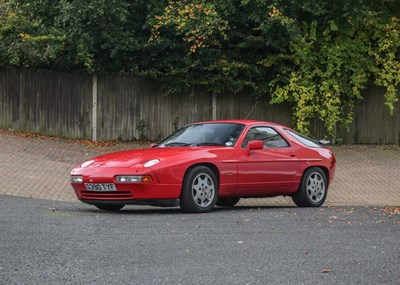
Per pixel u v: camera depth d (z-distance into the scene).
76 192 10.93
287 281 5.84
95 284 5.72
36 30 22.75
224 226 8.90
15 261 6.58
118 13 21.25
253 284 5.73
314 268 6.33
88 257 6.79
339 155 21.28
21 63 22.72
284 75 22.72
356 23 22.64
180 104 23.12
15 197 12.78
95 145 21.66
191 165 10.53
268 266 6.41
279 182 11.77
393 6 23.25
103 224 9.00
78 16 21.25
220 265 6.45
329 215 10.26
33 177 15.60
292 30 21.48
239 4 22.36
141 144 22.45
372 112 23.77
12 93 22.91
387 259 6.75
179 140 11.73
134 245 7.44
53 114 22.77
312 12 22.11
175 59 22.33
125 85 22.81
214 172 10.91
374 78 23.53
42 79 22.81
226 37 22.00
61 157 18.95
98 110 22.61
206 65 22.48
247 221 9.41
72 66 22.52
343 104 23.14
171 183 10.32
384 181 17.69
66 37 21.59
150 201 10.28
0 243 7.49
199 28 21.45
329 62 22.55
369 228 8.82
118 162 10.59
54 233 8.16
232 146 11.26
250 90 23.12
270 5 21.72
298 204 12.32
